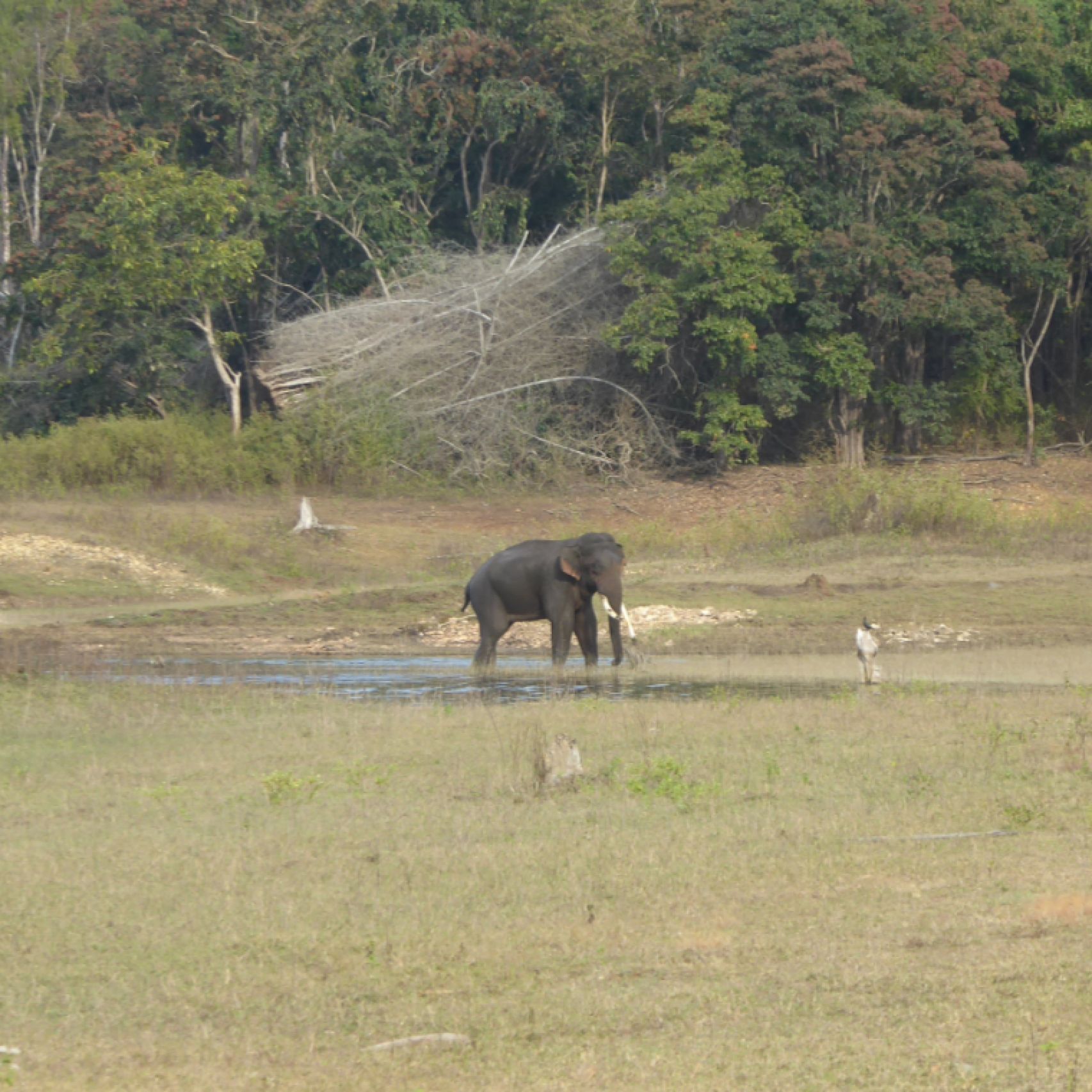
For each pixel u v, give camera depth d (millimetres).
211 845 34906
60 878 32219
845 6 147500
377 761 46219
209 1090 21438
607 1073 21453
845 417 151125
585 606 77562
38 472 138625
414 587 101250
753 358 144250
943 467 153000
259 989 25406
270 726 54438
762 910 28734
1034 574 98438
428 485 147875
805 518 119812
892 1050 21812
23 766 46562
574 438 153625
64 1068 22375
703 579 100062
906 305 142750
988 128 145250
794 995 24125
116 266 150625
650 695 65000
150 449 141875
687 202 143625
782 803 38125
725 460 151125
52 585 101625
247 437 147000
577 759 41875
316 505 138125
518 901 29766
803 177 150375
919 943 26375
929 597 91688
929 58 151625
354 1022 23969
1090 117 150875
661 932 27594
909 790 39281
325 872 32156
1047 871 30625
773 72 145625
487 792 40625
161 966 26594
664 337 149500
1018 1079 20656
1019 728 49719
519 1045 22672
